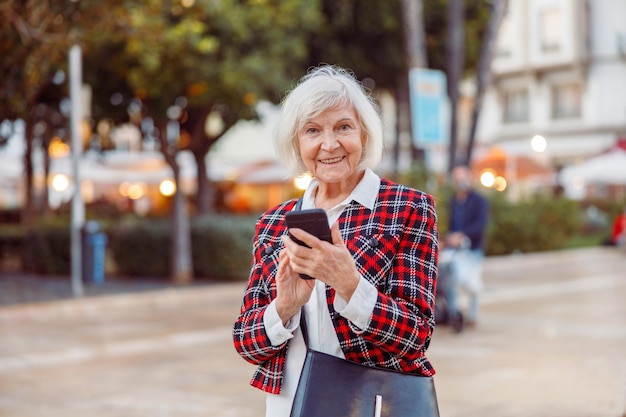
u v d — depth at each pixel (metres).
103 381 8.51
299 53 17.28
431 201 2.60
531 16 42.69
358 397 2.44
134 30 12.71
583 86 41.50
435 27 23.33
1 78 10.93
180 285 16.83
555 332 11.27
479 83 21.89
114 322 12.73
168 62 15.23
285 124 2.62
